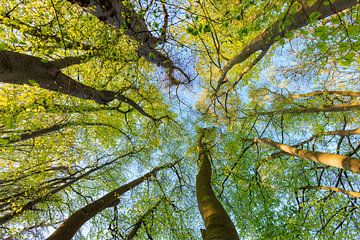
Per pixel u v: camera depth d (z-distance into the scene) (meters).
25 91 6.96
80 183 13.02
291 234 8.60
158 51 8.09
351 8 4.39
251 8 6.65
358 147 8.70
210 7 7.30
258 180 10.72
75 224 6.79
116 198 8.91
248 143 11.98
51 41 6.20
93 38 7.06
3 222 7.92
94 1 5.33
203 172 8.44
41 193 9.12
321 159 6.37
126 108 12.05
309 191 10.38
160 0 5.26
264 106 12.57
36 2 6.17
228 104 12.32
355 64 9.27
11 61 4.55
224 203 11.22
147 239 10.28
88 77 8.62
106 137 11.84
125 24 5.99
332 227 9.17
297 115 11.00
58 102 8.98
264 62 11.48
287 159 10.85
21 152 9.96
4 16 5.07
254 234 10.03
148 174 11.05
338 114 11.00
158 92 11.28
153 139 11.91
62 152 9.87
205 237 3.77
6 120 6.21
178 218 10.60
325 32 3.10
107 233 9.27
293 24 4.66
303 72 9.77
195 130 12.74
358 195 7.50
